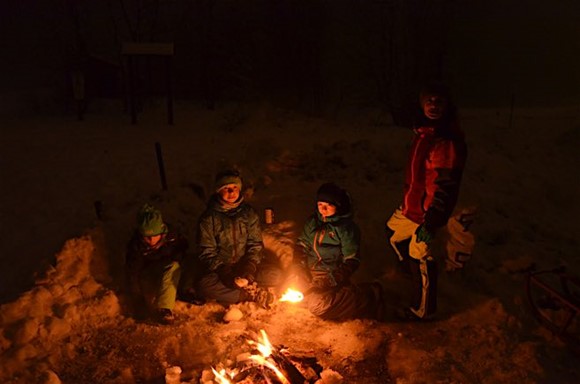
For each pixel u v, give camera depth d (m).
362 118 14.09
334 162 7.19
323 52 16.80
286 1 16.69
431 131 3.95
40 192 6.26
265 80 16.39
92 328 4.04
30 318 3.86
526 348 3.77
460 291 4.57
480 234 5.62
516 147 9.24
